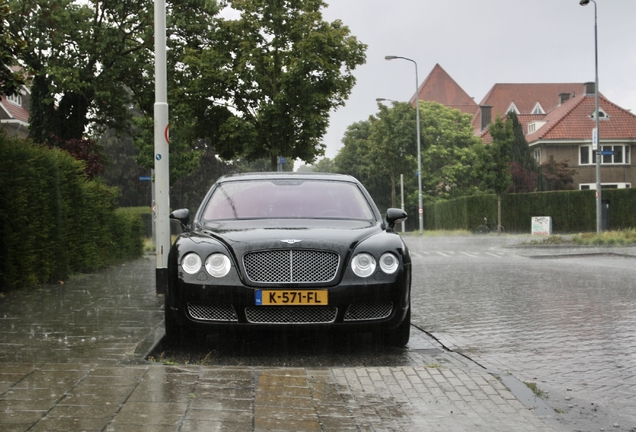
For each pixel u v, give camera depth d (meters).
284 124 19.84
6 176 9.93
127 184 56.53
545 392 4.98
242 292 6.03
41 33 22.73
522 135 52.25
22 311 8.15
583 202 42.16
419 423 3.91
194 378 4.71
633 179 56.56
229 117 20.17
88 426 3.64
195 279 6.12
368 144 59.22
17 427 3.61
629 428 4.11
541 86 97.06
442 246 29.17
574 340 7.16
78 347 5.90
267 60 19.89
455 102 97.94
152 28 23.33
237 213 7.29
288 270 6.09
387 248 6.39
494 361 6.12
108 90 23.58
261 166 66.75
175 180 31.56
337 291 6.05
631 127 57.09
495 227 44.97
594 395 4.92
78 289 10.73
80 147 19.84
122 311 8.14
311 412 4.04
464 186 64.56
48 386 4.43
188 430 3.63
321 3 20.83
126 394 4.28
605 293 11.38
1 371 4.83
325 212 7.32
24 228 10.42
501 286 12.71
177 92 20.55
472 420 3.98
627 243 27.52
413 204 62.97
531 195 43.94
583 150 56.62
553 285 12.77
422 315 9.04
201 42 24.30
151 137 28.83
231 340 7.09
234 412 3.98
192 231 6.93
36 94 23.62
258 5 20.28
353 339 7.19
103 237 15.59
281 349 6.64
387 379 4.86
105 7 23.80
